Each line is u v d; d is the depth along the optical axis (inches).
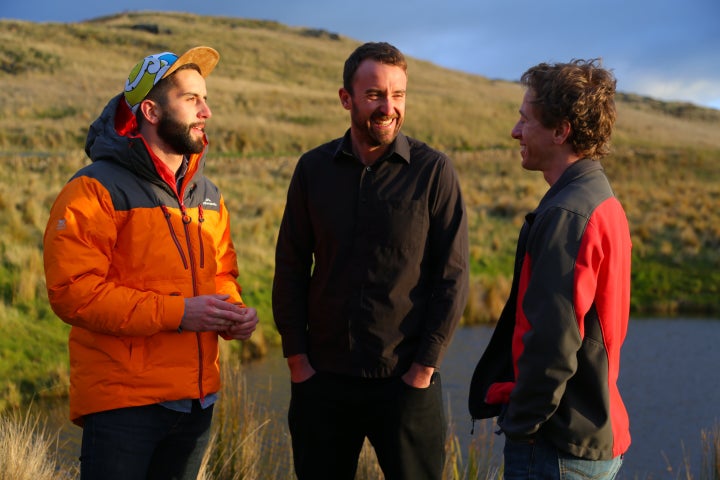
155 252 96.6
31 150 890.1
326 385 108.9
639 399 314.5
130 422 94.3
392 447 106.6
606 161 1071.6
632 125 1620.3
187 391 97.3
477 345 385.4
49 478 131.5
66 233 91.2
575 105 86.3
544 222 83.9
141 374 94.1
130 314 91.5
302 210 110.9
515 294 92.9
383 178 106.0
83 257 91.4
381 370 105.4
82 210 92.2
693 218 701.3
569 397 83.8
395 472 107.0
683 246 615.2
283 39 2420.0
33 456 132.4
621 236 85.4
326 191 107.7
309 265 114.6
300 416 111.7
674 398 315.0
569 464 84.0
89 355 94.9
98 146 97.1
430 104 1517.0
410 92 1740.9
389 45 104.1
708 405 305.6
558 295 80.3
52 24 1914.4
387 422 106.6
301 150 1079.6
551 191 89.4
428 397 106.2
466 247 107.7
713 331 450.9
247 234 513.7
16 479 126.6
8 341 291.4
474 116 1453.0
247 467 152.8
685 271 573.0
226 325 96.8
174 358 96.5
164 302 93.7
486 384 96.1
